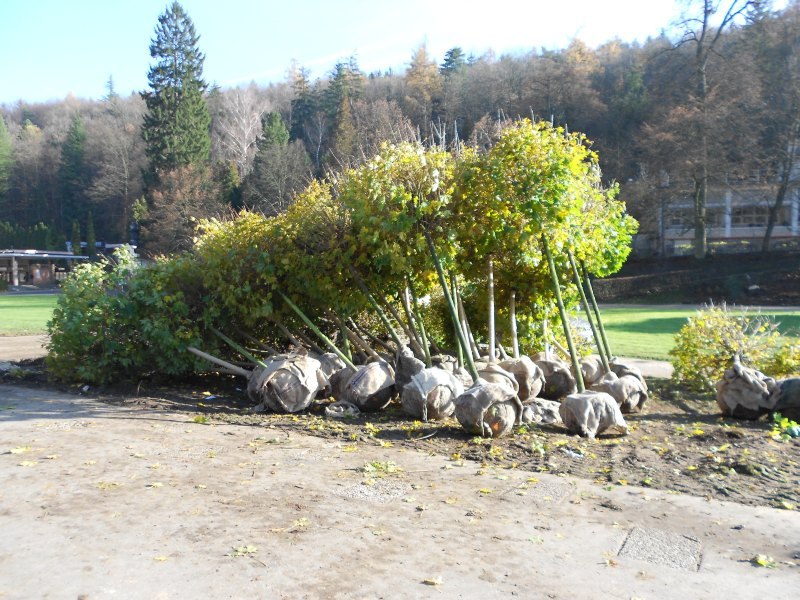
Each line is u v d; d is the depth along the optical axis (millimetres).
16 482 5336
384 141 8883
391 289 9797
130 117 93625
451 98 47812
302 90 72938
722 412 8383
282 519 4645
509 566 3984
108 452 6273
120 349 9891
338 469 5848
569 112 52125
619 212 10477
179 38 61781
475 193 8539
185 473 5656
